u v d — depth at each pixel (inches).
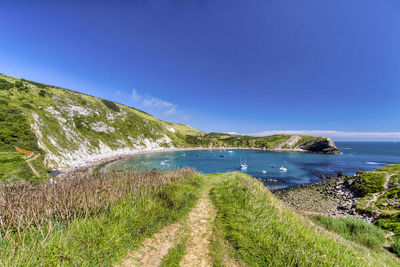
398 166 1579.7
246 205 339.6
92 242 176.1
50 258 147.5
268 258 187.3
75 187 294.5
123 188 346.3
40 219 198.4
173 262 186.5
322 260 176.4
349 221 500.4
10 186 270.5
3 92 2807.6
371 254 289.1
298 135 7111.2
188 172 792.3
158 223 256.7
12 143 1702.8
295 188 1590.8
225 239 236.2
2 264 130.3
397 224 607.2
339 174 2128.4
